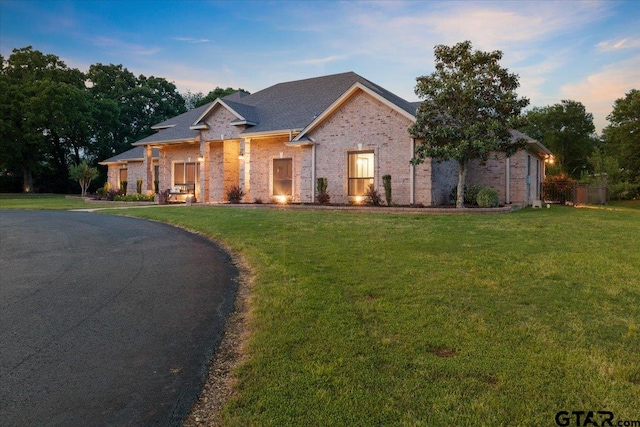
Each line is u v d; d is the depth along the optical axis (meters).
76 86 49.44
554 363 3.31
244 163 22.28
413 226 11.29
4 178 46.53
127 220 14.86
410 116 17.08
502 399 2.82
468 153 15.66
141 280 6.43
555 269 6.27
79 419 2.78
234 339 4.14
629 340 3.76
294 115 22.19
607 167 38.56
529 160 21.66
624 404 2.76
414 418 2.63
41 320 4.72
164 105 57.34
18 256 8.40
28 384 3.26
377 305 4.74
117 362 3.65
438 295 5.08
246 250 8.26
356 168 18.77
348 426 2.56
